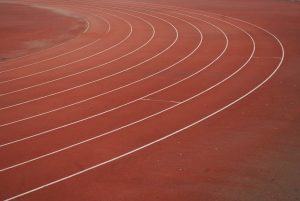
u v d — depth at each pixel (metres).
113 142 13.80
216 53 25.17
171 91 18.81
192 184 10.99
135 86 19.72
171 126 14.95
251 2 48.62
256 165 11.91
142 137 14.12
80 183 11.28
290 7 43.44
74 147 13.53
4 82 21.20
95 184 11.20
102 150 13.24
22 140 14.25
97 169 12.02
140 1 53.16
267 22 34.97
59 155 13.01
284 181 10.98
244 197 10.27
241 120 15.27
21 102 18.19
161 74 21.47
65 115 16.44
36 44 30.55
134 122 15.45
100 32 34.06
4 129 15.26
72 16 43.47
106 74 21.91
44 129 15.13
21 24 39.31
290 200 10.06
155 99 17.86
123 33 33.00
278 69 21.42
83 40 31.22
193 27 33.91
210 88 18.98
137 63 23.81
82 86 20.06
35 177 11.70
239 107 16.56
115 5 50.12
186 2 50.59
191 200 10.23
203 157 12.53
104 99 18.11
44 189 11.05
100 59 25.14
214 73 21.25
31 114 16.70
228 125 14.87
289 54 24.27
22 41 31.73
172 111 16.42
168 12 42.62
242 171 11.59
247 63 22.75
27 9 50.03
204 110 16.39
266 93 18.02
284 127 14.54
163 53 25.78
